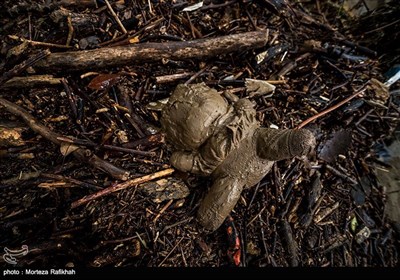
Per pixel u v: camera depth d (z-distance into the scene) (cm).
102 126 56
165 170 55
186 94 52
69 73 58
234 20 73
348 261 64
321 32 82
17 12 60
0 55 57
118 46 58
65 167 53
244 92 65
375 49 88
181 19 68
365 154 74
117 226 53
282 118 66
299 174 64
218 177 52
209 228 53
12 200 52
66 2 61
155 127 58
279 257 59
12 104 53
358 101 73
